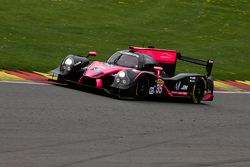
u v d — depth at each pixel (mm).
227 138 31578
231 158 26172
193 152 26797
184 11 128500
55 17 101125
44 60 62094
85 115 33656
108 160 23578
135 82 43031
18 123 28969
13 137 25781
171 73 49906
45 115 32062
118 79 42781
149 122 34000
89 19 104875
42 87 43750
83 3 119188
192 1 141000
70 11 109000
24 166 21266
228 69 78062
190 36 105375
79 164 22469
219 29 116750
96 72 43906
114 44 84938
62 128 29047
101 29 97062
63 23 97062
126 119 34031
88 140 27016
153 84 44312
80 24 98625
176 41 97875
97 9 115562
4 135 25953
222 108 45344
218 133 32906
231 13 135125
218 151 27594
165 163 23953
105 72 43594
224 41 105500
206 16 126875
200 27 115562
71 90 44031
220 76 69688
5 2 106625
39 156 23031
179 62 77375
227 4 144375
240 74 74000
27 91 40750
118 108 37938
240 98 53844
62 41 79750
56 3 114312
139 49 48500
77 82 44594
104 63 46219
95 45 80875
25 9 103438
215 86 61125
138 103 41906
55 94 40844
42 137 26484
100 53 74688
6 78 46938
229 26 121312
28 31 83688
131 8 122688
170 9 128000
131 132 30203
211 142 29875
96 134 28594
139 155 25047
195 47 94750
